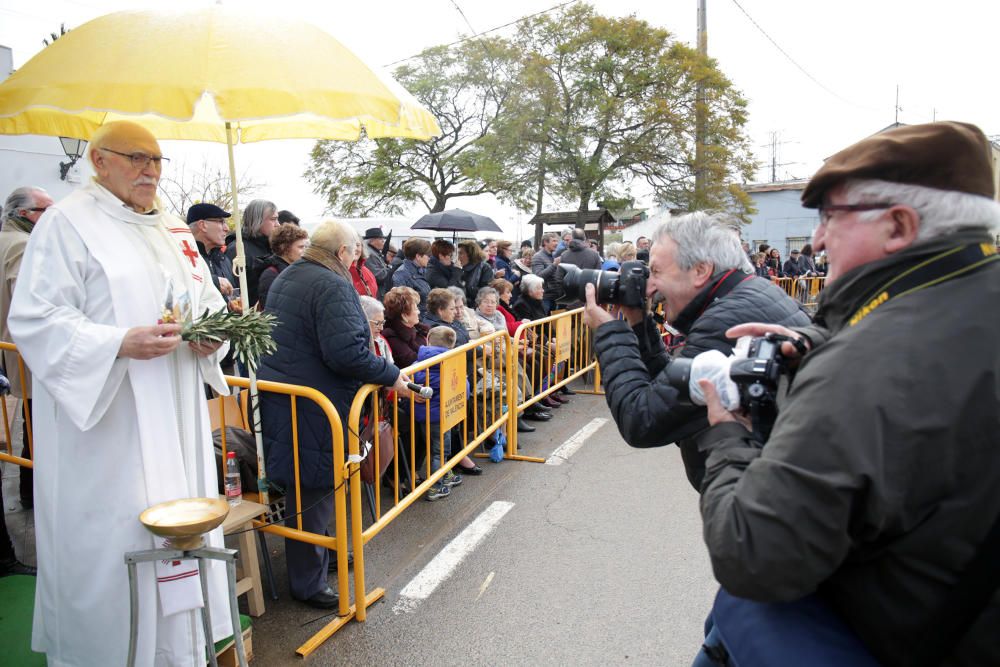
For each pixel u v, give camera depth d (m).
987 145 1.07
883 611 1.03
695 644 2.78
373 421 3.21
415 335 4.70
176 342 2.05
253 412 2.85
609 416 6.34
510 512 4.09
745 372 1.21
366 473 3.31
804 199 1.21
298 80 2.36
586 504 4.21
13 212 4.05
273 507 3.12
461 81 23.98
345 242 3.06
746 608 1.25
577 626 2.90
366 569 3.42
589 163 20.62
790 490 1.00
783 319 1.79
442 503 4.24
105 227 2.11
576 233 8.44
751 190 34.69
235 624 2.07
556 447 5.38
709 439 1.28
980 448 0.95
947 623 0.96
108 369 1.96
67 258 2.03
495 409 4.90
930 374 0.95
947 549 0.96
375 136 3.60
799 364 1.25
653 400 1.73
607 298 1.99
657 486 4.51
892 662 1.04
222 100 2.24
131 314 2.10
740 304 1.79
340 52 2.63
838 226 1.13
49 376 1.97
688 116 20.56
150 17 2.41
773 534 1.01
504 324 5.98
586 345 7.24
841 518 0.97
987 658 0.95
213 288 2.56
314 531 3.03
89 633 2.12
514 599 3.12
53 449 2.11
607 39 20.41
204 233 4.66
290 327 2.99
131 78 2.19
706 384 1.29
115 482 2.08
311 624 2.90
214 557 1.96
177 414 2.26
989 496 0.95
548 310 7.13
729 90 20.72
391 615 2.99
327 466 2.94
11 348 3.66
